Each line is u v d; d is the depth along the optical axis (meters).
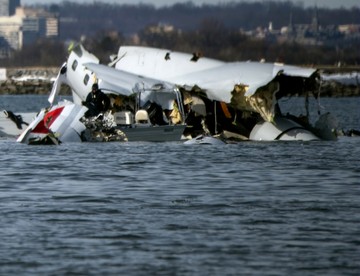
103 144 135.12
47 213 78.06
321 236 70.31
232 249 66.75
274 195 87.81
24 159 115.62
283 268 62.56
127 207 80.81
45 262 63.59
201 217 76.62
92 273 61.44
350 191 90.56
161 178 99.38
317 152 126.69
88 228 72.44
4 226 73.06
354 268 62.53
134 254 65.44
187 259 64.44
